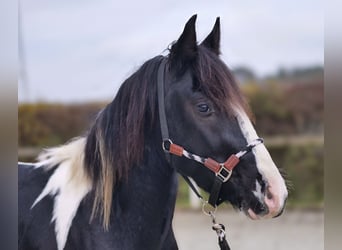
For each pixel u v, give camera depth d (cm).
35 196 220
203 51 201
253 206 194
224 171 193
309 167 815
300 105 962
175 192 215
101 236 202
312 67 1215
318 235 600
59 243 206
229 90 194
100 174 206
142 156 205
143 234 207
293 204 801
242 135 193
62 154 226
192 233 621
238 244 556
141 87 206
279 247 537
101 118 211
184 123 197
